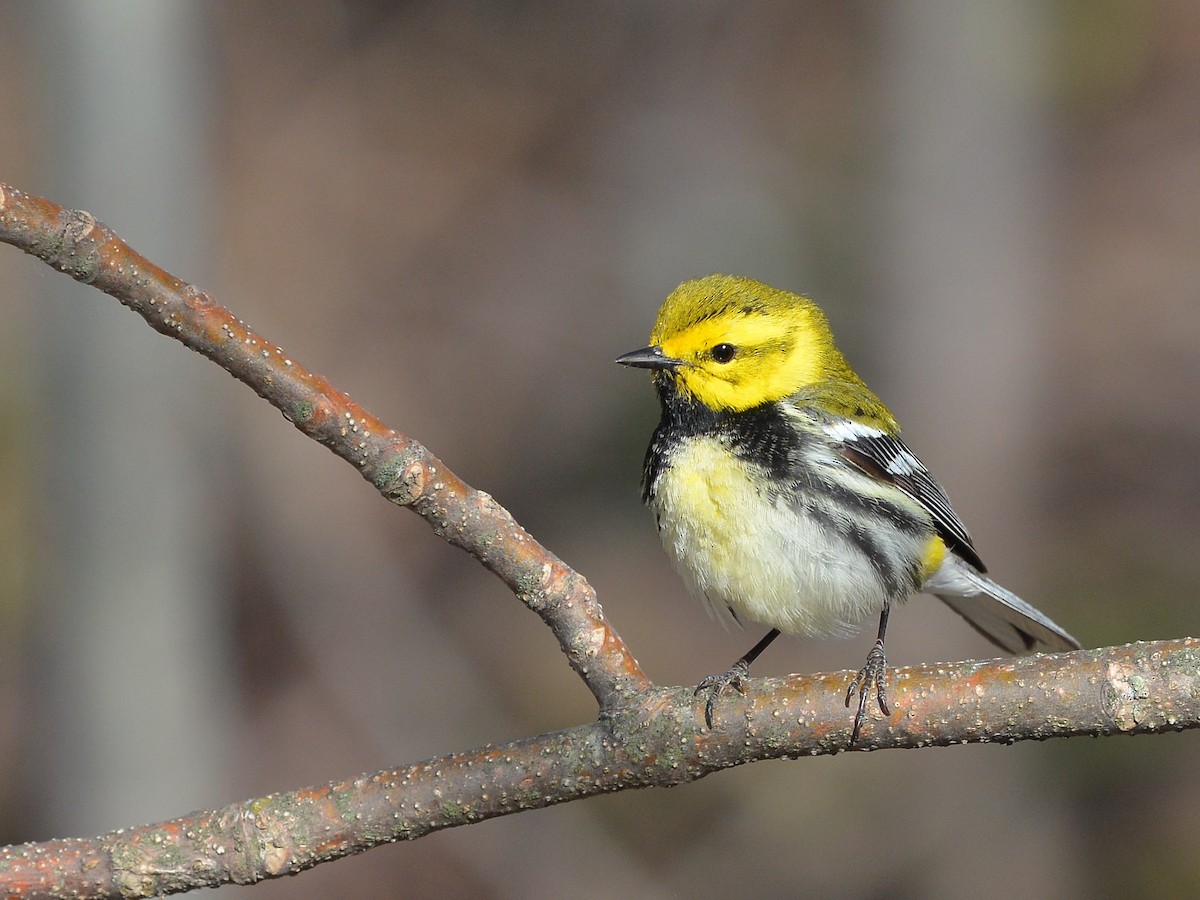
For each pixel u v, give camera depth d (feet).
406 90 68.90
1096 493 53.26
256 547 50.08
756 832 44.34
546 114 68.49
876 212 54.85
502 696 48.32
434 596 51.42
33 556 41.52
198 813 16.29
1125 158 63.26
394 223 63.82
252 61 65.72
